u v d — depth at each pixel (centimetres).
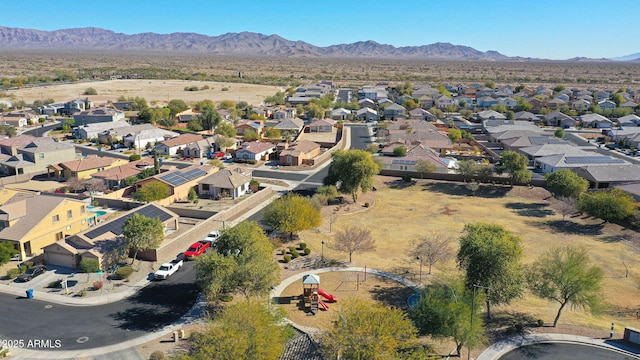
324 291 5316
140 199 8012
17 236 5850
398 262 6159
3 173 10250
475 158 12062
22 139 11081
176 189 8531
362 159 8631
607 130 15238
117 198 8538
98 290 5203
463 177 10088
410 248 6662
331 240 6894
